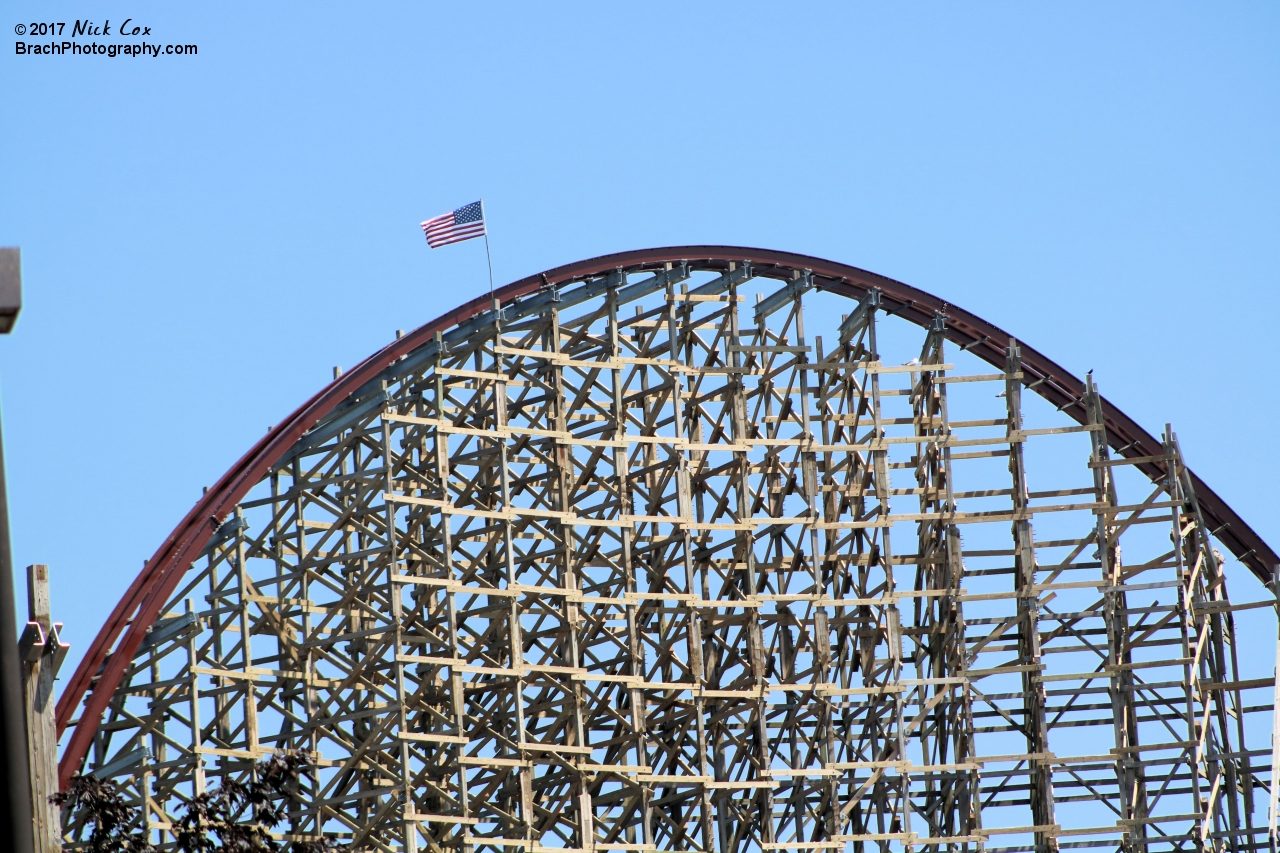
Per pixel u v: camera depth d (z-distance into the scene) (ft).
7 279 147.33
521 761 645.51
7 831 148.46
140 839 402.52
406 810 623.77
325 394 655.35
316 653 651.66
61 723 597.11
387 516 648.38
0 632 147.74
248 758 637.71
